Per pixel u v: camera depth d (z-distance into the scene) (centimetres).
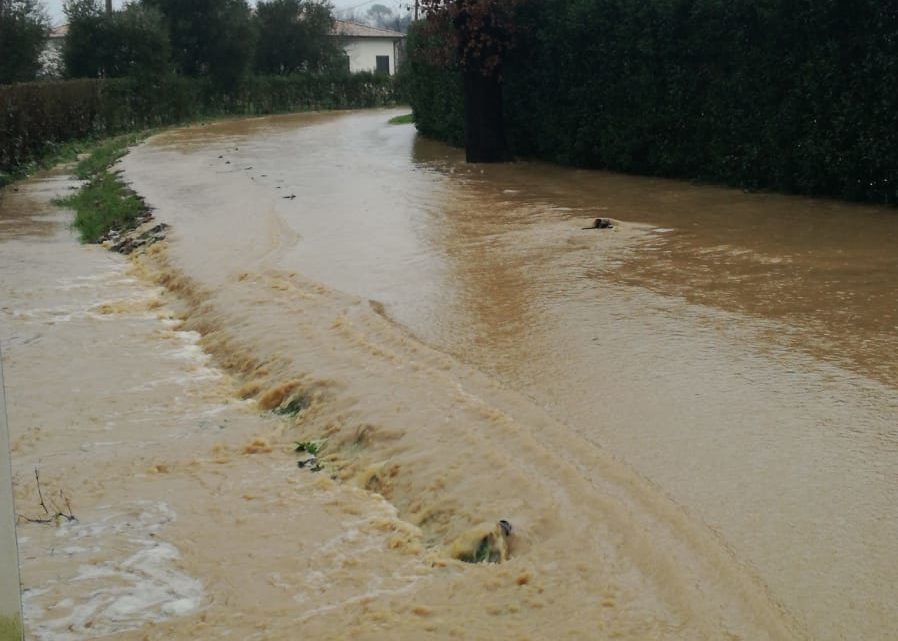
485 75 1903
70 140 2866
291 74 4928
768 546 424
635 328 748
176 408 698
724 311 784
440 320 796
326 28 5341
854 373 634
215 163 2084
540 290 873
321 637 392
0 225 1486
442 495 507
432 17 1920
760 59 1376
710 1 1443
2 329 909
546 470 512
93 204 1612
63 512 531
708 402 592
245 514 522
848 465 500
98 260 1225
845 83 1252
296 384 687
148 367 792
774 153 1377
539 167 1861
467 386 644
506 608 399
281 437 635
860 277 878
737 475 493
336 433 612
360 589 434
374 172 1823
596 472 504
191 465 595
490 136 1945
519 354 700
